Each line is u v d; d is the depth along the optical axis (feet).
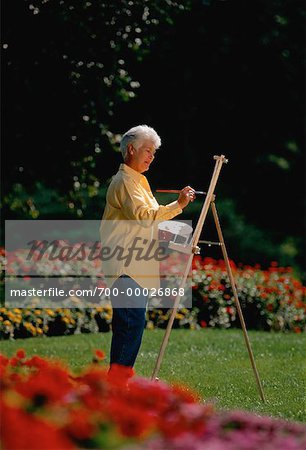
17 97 64.13
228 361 44.24
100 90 65.21
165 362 43.68
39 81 63.77
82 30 61.67
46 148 66.44
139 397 20.40
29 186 69.15
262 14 111.96
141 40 65.31
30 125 65.41
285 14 114.11
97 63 63.87
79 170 68.13
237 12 111.14
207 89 115.65
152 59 104.58
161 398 20.58
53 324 54.19
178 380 38.47
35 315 53.21
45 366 23.35
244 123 120.06
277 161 121.60
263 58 114.93
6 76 63.10
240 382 38.04
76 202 70.38
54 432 16.44
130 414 18.16
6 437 16.05
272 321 62.34
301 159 124.16
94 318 55.77
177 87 111.86
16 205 71.51
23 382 20.92
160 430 18.39
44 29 61.41
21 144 66.08
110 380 21.44
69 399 19.30
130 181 30.27
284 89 118.52
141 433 18.04
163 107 113.39
